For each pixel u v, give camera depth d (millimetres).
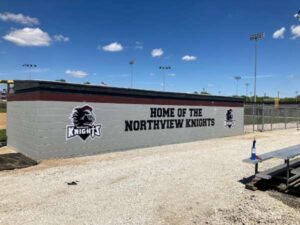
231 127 19344
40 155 10031
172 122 15086
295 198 6070
